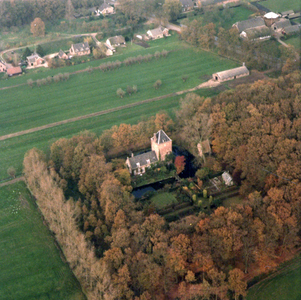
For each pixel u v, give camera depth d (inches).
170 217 7155.5
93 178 7662.4
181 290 5605.3
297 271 6003.9
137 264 5713.6
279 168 6948.8
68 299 5890.8
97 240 6624.0
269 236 5984.3
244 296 5674.2
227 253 5792.3
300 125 7696.9
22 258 6619.1
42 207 7583.7
